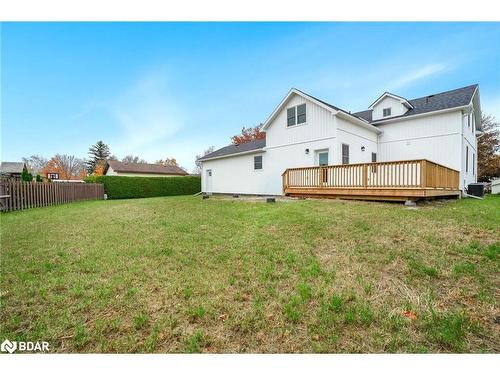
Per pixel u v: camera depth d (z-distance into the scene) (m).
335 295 2.61
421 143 12.90
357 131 12.81
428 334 2.05
